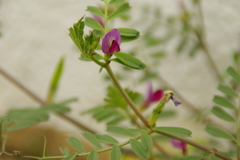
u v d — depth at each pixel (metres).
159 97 0.46
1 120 0.41
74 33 0.33
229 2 1.09
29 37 1.40
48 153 0.83
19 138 0.82
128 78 0.54
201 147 0.37
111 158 0.35
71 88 1.29
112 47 0.34
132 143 0.35
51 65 1.36
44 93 1.30
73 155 0.35
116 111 0.45
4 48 1.39
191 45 0.59
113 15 0.37
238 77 0.37
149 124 0.36
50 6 1.44
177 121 0.89
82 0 1.43
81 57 0.35
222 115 0.38
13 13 1.43
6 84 1.32
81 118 1.08
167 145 0.58
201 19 0.59
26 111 0.44
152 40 0.57
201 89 1.16
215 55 1.11
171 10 1.11
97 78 1.31
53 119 0.99
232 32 1.12
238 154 0.38
